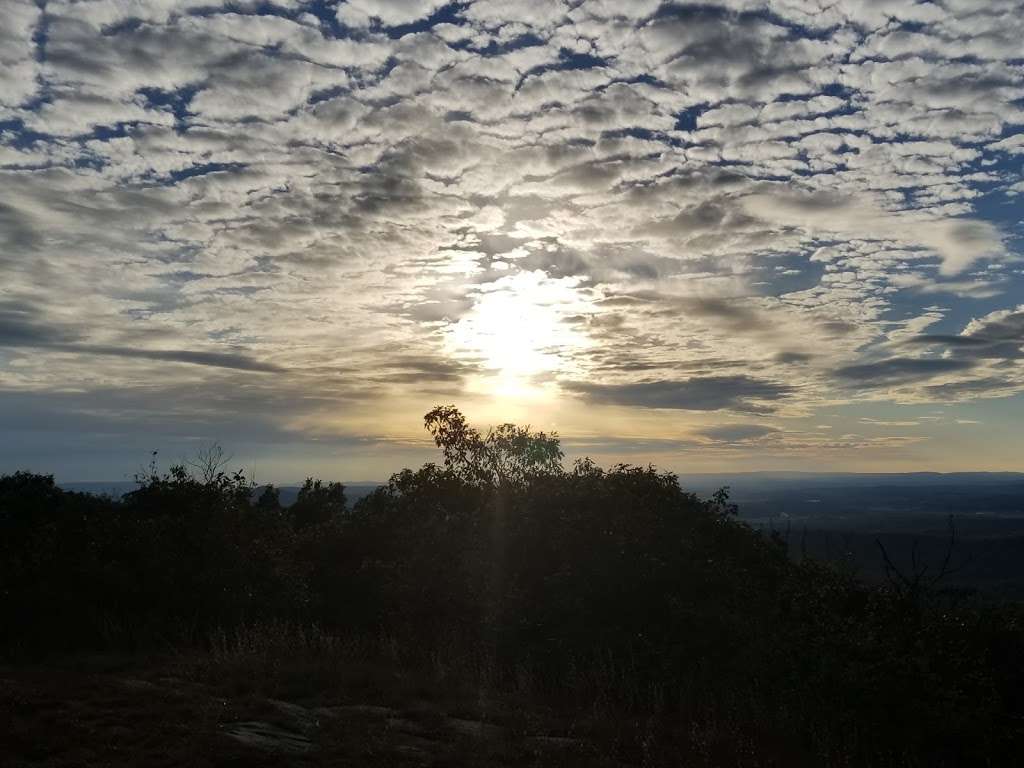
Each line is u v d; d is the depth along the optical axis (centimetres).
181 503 1811
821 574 1346
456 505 2033
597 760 850
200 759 746
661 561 1395
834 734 1006
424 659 1288
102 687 986
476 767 802
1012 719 1048
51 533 1595
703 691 1132
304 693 1040
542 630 1342
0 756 734
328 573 1772
